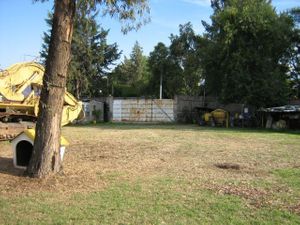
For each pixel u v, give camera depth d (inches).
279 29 1380.4
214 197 324.8
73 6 387.5
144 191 338.3
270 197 329.4
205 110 1535.4
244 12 1360.7
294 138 869.8
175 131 1033.5
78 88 1911.9
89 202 302.8
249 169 457.4
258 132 1065.5
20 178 373.4
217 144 714.2
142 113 1641.2
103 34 2005.4
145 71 2886.3
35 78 717.9
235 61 1348.4
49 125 380.5
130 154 556.1
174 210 287.6
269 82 1334.9
